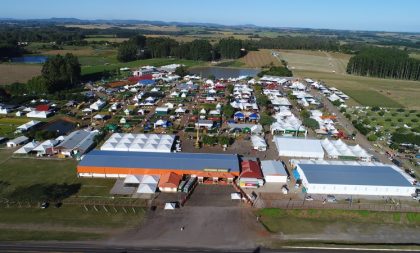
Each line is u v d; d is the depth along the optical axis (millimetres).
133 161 72375
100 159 72750
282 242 52188
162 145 84000
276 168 73438
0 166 74250
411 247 51281
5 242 49812
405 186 66500
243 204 62312
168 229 54375
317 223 57812
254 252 49719
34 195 60906
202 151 85750
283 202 63125
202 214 58719
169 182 65688
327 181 66625
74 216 57094
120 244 50344
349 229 56594
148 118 111438
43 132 89625
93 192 64812
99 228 54031
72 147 80875
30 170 72875
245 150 87250
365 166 74188
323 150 86250
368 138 97750
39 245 49469
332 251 50469
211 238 52531
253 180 68188
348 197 65500
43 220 55656
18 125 101500
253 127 99125
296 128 100500
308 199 64125
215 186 68688
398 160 84125
